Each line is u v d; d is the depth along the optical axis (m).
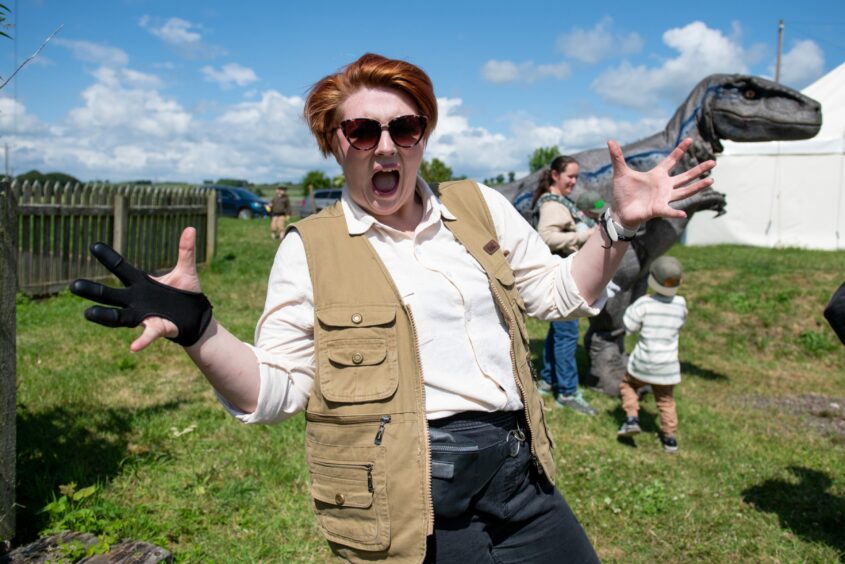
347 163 1.77
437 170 18.94
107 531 3.11
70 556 2.83
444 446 1.68
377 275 1.70
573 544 1.88
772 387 6.86
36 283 8.79
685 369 7.36
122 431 4.45
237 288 10.27
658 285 4.87
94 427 4.45
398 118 1.71
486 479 1.74
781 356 7.93
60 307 8.23
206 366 1.49
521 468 1.82
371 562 1.64
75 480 3.63
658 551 3.56
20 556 2.82
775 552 3.58
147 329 1.36
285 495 3.75
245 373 1.54
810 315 8.63
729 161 17.09
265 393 1.56
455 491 1.68
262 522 3.47
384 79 1.74
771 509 4.05
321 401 1.65
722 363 7.64
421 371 1.66
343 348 1.64
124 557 2.86
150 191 10.75
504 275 1.84
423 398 1.65
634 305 4.94
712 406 6.13
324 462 1.66
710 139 5.98
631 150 6.01
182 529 3.32
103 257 1.36
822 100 17.81
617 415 5.51
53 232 8.98
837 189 16.11
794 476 4.53
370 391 1.62
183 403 5.09
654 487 4.12
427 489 1.62
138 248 10.50
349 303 1.66
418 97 1.76
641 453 4.79
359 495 1.62
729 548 3.60
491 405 1.75
